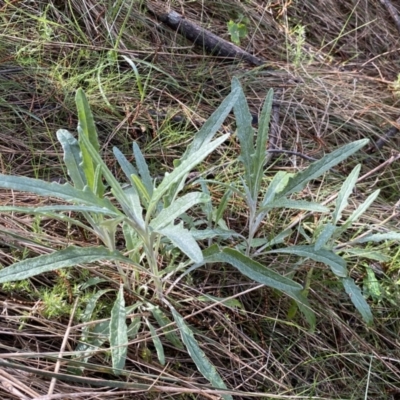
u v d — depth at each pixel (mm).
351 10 1122
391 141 848
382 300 633
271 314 592
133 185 530
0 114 722
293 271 603
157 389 476
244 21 991
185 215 592
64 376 456
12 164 677
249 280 607
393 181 785
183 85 842
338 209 600
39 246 571
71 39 844
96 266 566
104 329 515
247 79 873
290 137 817
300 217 659
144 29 902
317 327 599
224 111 548
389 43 1099
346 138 839
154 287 564
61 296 518
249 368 549
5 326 515
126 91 800
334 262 559
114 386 471
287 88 882
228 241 631
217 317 568
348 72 956
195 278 600
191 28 910
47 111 744
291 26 1037
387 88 948
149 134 756
